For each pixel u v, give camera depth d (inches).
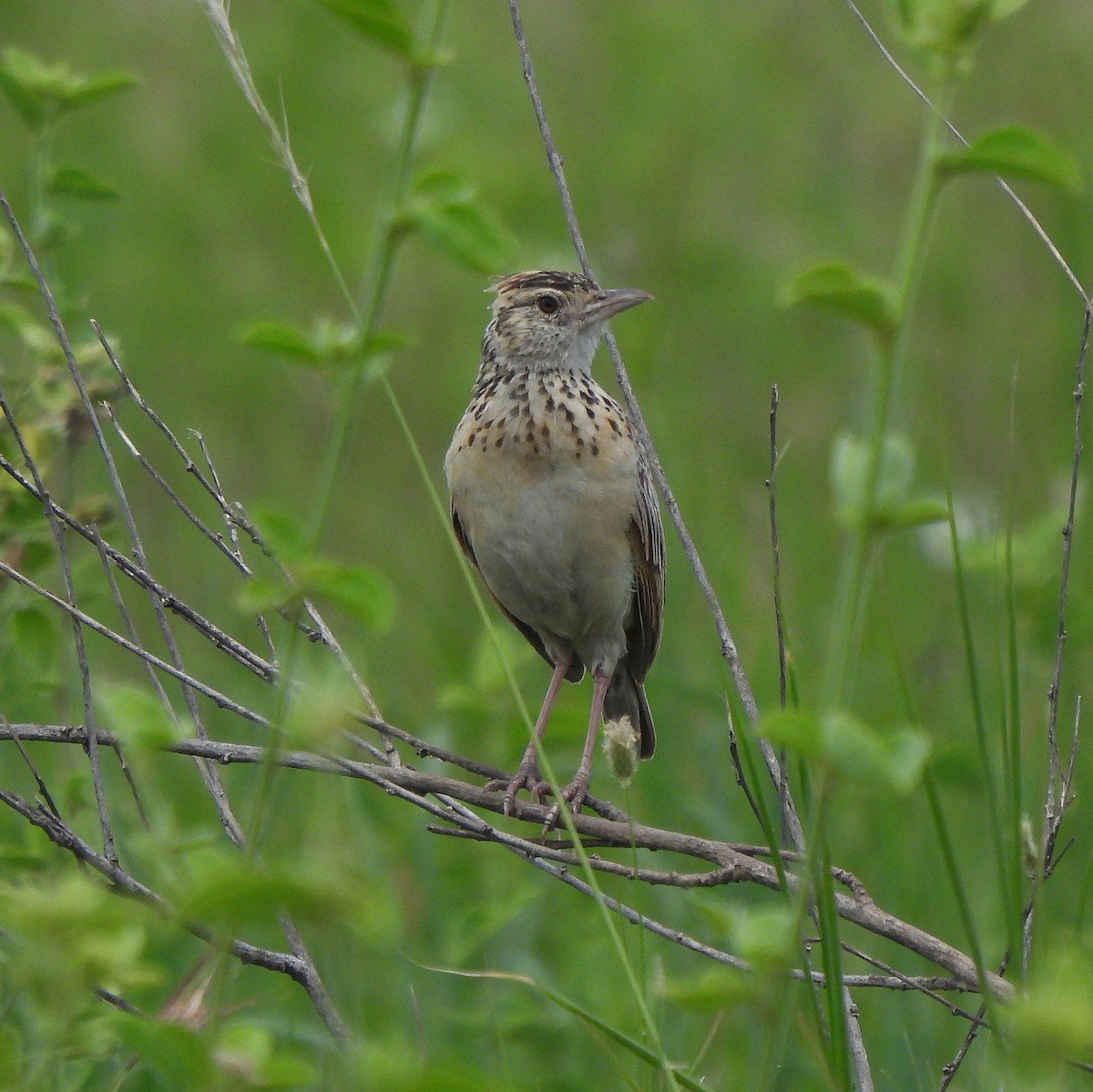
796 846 269.9
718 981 174.7
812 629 529.0
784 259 745.0
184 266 767.7
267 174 800.9
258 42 826.2
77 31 849.5
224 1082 163.3
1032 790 407.8
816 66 816.3
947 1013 372.8
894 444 167.6
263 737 347.6
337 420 168.6
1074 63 745.0
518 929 389.1
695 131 801.6
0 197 309.4
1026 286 682.2
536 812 339.3
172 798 413.4
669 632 508.4
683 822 443.8
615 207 764.6
